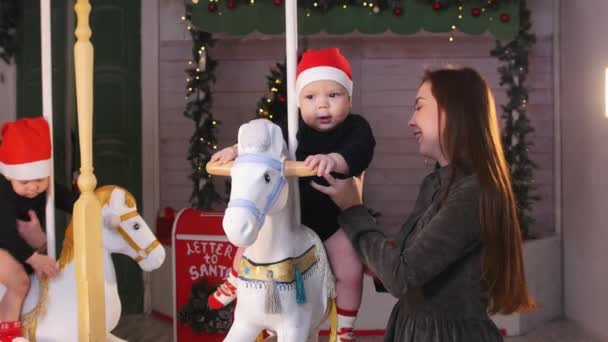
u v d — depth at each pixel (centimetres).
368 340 514
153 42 607
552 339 513
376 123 623
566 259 576
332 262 214
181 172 616
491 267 199
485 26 571
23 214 281
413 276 195
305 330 199
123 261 589
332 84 216
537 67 609
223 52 620
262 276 196
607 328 495
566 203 580
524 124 567
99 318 244
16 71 519
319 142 218
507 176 206
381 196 625
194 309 465
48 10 245
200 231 466
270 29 576
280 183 187
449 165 212
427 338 206
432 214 207
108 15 589
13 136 258
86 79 237
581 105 546
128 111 599
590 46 527
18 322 265
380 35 617
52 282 272
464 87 209
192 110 578
